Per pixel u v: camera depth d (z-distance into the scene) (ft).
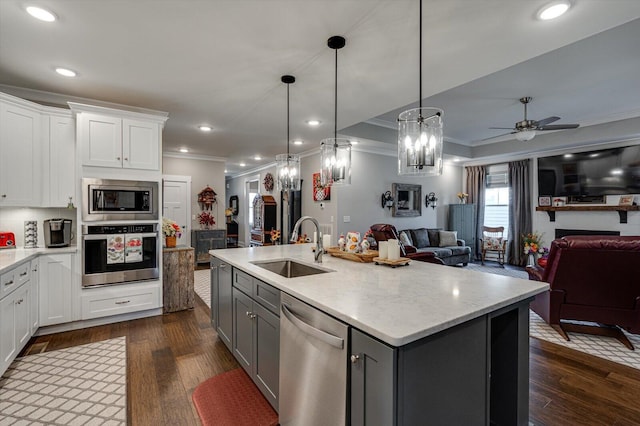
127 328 10.63
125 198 10.93
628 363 8.44
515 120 17.83
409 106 15.20
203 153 23.07
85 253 10.31
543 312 10.83
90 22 6.70
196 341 9.68
